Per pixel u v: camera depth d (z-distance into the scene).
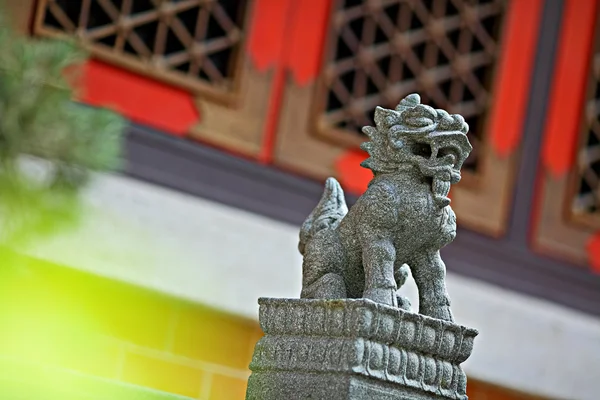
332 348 4.61
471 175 11.04
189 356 9.26
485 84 11.20
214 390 9.32
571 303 11.40
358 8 10.56
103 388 5.47
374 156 4.93
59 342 8.59
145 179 9.41
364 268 4.83
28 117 4.96
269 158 10.09
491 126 11.15
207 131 9.80
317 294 4.89
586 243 11.59
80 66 8.14
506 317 10.76
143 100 9.55
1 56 5.02
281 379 4.76
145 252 9.01
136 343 9.03
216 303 9.27
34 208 4.88
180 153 9.62
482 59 11.12
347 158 10.41
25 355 8.38
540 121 11.41
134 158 9.38
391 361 4.62
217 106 9.89
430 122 4.86
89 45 9.27
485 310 10.66
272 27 10.19
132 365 8.98
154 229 9.14
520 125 11.30
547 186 11.43
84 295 8.80
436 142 4.81
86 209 5.16
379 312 4.58
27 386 5.16
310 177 10.24
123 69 9.48
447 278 10.62
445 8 11.04
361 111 10.49
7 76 4.95
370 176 10.49
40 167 5.64
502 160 11.23
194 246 9.30
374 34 10.62
